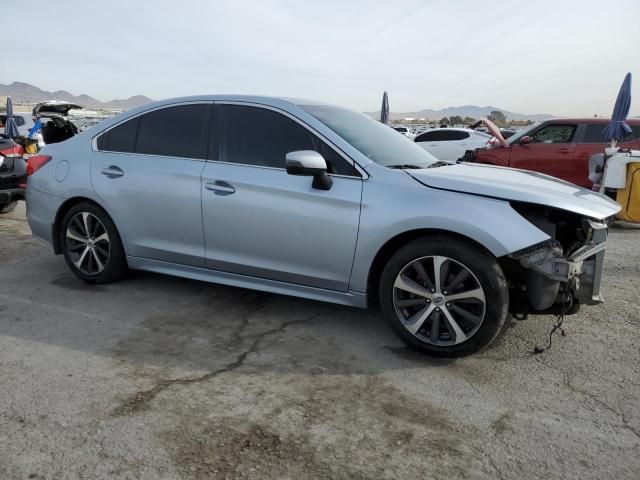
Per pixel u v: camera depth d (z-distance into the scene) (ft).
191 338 11.19
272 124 11.99
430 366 10.09
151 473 6.87
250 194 11.65
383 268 11.16
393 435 7.82
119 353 10.41
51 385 9.08
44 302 13.24
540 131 33.55
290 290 11.82
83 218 14.33
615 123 28.89
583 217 10.19
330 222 10.80
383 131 13.33
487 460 7.29
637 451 7.52
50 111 39.14
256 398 8.79
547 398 8.96
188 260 12.94
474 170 11.94
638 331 11.85
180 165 12.73
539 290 9.81
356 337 11.39
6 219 24.54
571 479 6.93
